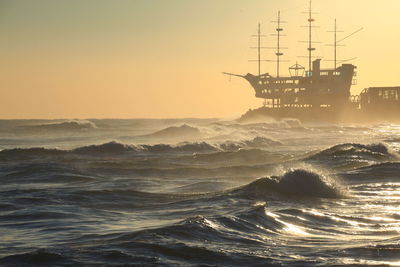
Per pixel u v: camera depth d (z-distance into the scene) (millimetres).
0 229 63625
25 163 133750
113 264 49125
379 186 97750
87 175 115312
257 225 64188
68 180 108812
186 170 124000
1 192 87375
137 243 54156
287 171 92250
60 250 52094
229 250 53750
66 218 69625
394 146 193875
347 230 65375
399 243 56812
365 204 81000
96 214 72812
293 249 55312
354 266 49906
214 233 59344
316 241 59156
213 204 79375
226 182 106688
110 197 83938
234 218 65188
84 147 170750
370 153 150000
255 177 114375
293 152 177875
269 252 53812
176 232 58188
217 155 159125
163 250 52688
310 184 88500
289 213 70812
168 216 71938
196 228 59688
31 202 79375
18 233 61656
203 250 52875
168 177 115625
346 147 159125
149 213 74188
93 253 51562
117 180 109438
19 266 48594
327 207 78312
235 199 82375
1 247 55469
